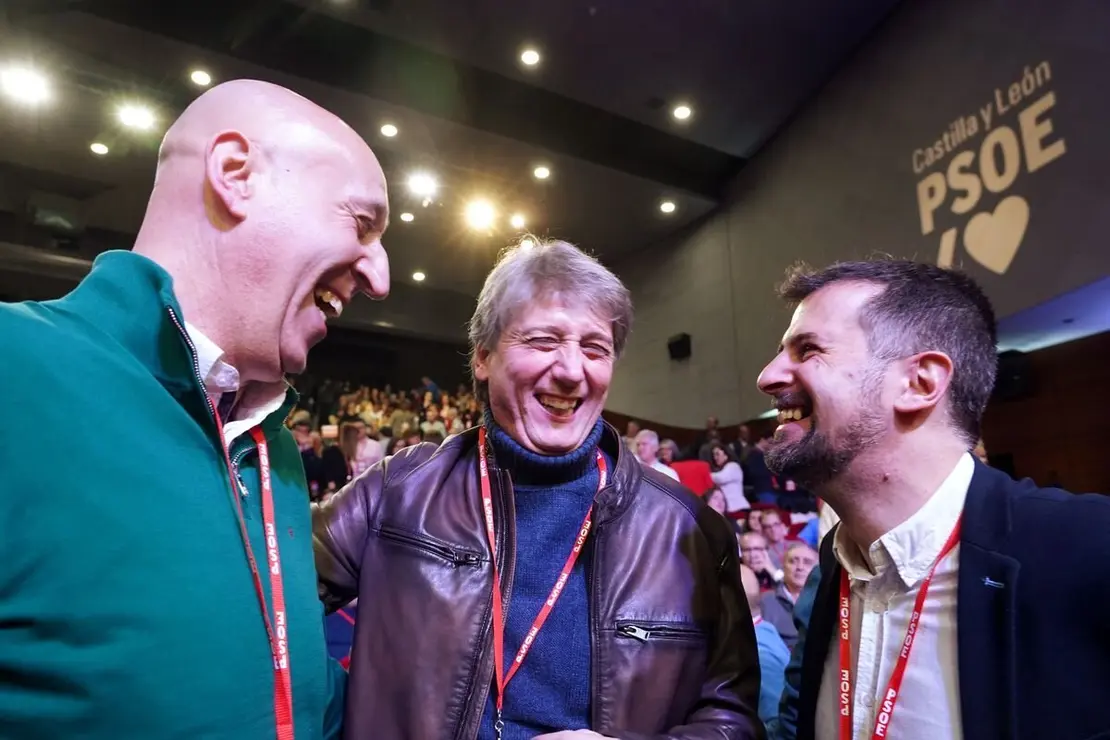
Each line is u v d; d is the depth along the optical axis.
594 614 0.97
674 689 0.95
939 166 5.93
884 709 0.80
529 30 6.78
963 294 0.87
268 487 0.85
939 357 0.82
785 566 3.10
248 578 0.73
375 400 12.17
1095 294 4.63
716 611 1.04
